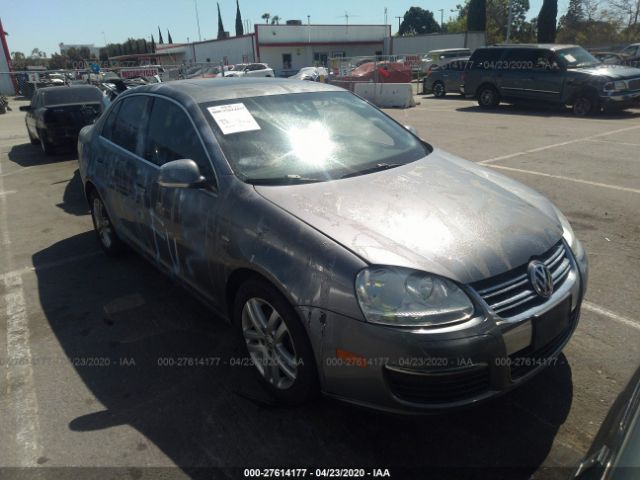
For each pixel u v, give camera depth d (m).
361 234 2.35
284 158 3.08
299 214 2.52
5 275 4.62
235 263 2.67
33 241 5.53
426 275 2.16
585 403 2.67
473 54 16.09
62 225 6.06
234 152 3.03
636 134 10.34
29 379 3.07
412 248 2.28
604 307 3.61
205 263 2.97
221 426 2.61
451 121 13.48
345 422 2.61
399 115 15.31
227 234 2.73
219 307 3.05
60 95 11.11
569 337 2.55
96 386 2.98
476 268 2.22
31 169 9.70
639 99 13.02
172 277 3.54
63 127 10.48
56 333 3.58
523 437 2.46
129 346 3.38
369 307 2.13
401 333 2.08
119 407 2.79
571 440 2.43
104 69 19.77
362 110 3.90
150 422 2.66
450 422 2.58
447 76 20.39
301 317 2.32
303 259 2.34
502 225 2.52
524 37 54.56
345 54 45.94
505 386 2.23
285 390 2.60
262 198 2.68
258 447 2.47
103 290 4.22
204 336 3.47
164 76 20.86
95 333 3.56
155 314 3.79
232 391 2.88
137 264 4.73
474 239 2.38
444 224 2.47
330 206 2.59
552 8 36.72
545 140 10.12
